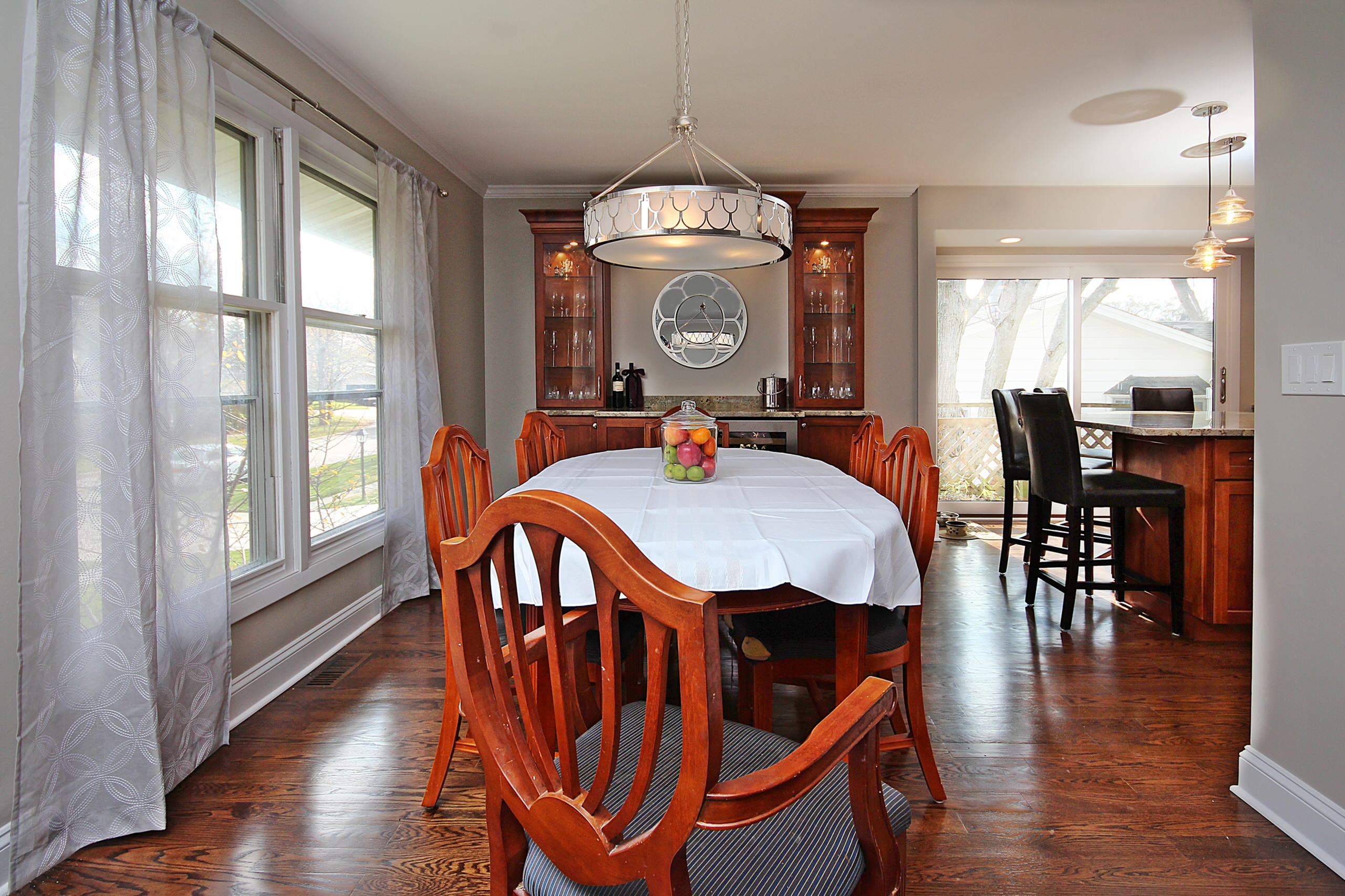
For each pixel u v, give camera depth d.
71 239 1.63
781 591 1.56
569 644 1.47
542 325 4.84
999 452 5.82
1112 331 5.77
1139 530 3.48
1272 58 1.74
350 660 2.85
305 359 2.80
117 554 1.69
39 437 1.57
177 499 1.95
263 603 2.49
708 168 4.58
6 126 1.55
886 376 5.11
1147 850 1.66
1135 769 2.01
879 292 5.09
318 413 3.04
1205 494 3.00
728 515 1.79
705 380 5.24
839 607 1.66
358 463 3.37
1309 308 1.66
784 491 2.15
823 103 3.50
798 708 2.40
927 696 2.50
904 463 2.06
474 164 4.47
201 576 2.02
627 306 5.23
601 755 0.79
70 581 1.63
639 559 0.71
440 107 3.53
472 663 0.89
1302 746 1.70
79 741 1.65
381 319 3.52
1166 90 3.36
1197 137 4.01
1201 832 1.72
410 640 3.07
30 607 1.56
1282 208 1.73
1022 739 2.19
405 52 2.93
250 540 2.57
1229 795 1.88
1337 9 1.56
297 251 2.74
